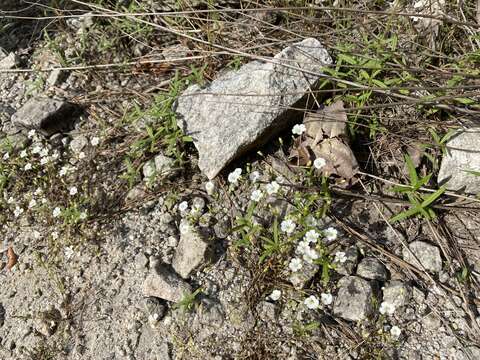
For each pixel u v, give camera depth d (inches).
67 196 21.1
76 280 19.1
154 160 20.5
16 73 26.0
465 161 16.8
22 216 21.3
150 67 23.9
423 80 18.9
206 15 24.2
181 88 22.1
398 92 18.9
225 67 22.2
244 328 16.4
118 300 18.1
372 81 18.9
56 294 19.0
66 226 20.2
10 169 22.4
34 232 20.7
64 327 18.2
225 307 16.9
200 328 16.8
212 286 17.4
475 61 19.1
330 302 15.8
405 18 21.2
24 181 22.2
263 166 19.5
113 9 26.0
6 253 20.7
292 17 23.0
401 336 15.6
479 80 18.4
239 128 18.9
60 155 22.6
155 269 17.9
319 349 15.6
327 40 21.5
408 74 19.2
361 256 17.1
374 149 18.9
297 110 19.4
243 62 22.2
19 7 28.4
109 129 22.3
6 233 21.2
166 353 16.6
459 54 20.4
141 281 18.2
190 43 23.9
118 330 17.5
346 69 20.0
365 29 21.0
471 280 16.2
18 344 18.4
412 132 18.7
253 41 22.7
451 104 18.0
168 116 20.6
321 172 18.3
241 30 23.4
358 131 18.9
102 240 19.6
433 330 15.5
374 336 15.6
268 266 16.9
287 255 17.3
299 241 17.3
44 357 17.8
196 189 19.7
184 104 20.5
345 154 18.0
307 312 16.3
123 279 18.5
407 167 17.8
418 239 17.2
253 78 19.7
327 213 17.8
